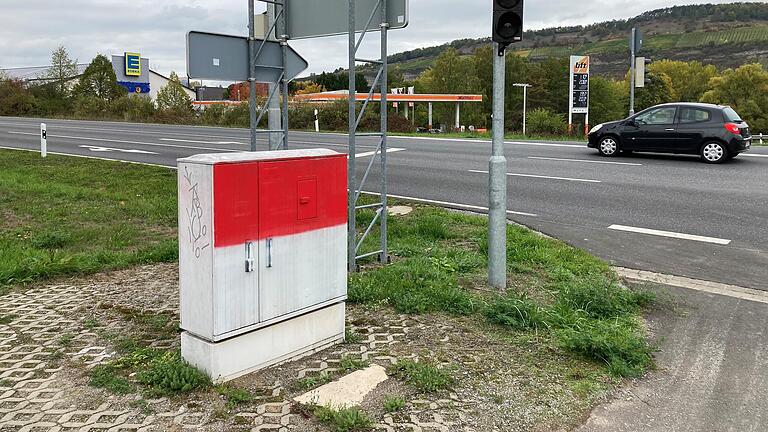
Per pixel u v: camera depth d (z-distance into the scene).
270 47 7.29
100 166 15.41
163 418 3.58
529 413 3.77
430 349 4.63
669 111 16.52
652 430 3.67
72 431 3.43
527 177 13.70
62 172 14.51
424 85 102.94
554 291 6.12
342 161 4.58
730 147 15.57
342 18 6.88
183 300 4.05
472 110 82.19
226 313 3.91
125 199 11.17
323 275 4.50
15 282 6.22
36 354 4.49
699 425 3.73
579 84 40.59
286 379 4.08
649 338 5.06
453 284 6.11
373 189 12.65
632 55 23.73
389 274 6.33
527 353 4.61
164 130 30.27
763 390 4.17
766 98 87.12
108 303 5.62
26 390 3.92
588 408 3.87
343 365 4.28
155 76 87.94
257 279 4.06
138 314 5.34
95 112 46.97
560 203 11.02
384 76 6.68
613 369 4.34
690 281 6.70
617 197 11.45
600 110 97.81
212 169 3.74
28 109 51.47
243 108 40.84
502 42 5.91
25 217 9.63
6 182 12.65
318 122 39.00
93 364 4.32
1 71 62.28
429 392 3.96
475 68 102.00
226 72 6.89
